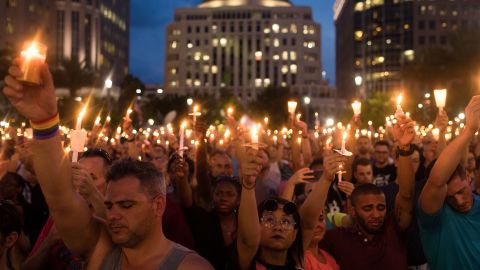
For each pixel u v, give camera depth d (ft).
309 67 560.20
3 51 150.41
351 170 23.48
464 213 14.40
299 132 25.95
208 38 562.25
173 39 568.41
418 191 16.35
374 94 236.22
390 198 19.92
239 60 560.20
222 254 16.66
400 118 15.56
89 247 9.78
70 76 173.47
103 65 420.77
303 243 13.83
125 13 481.87
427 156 28.66
